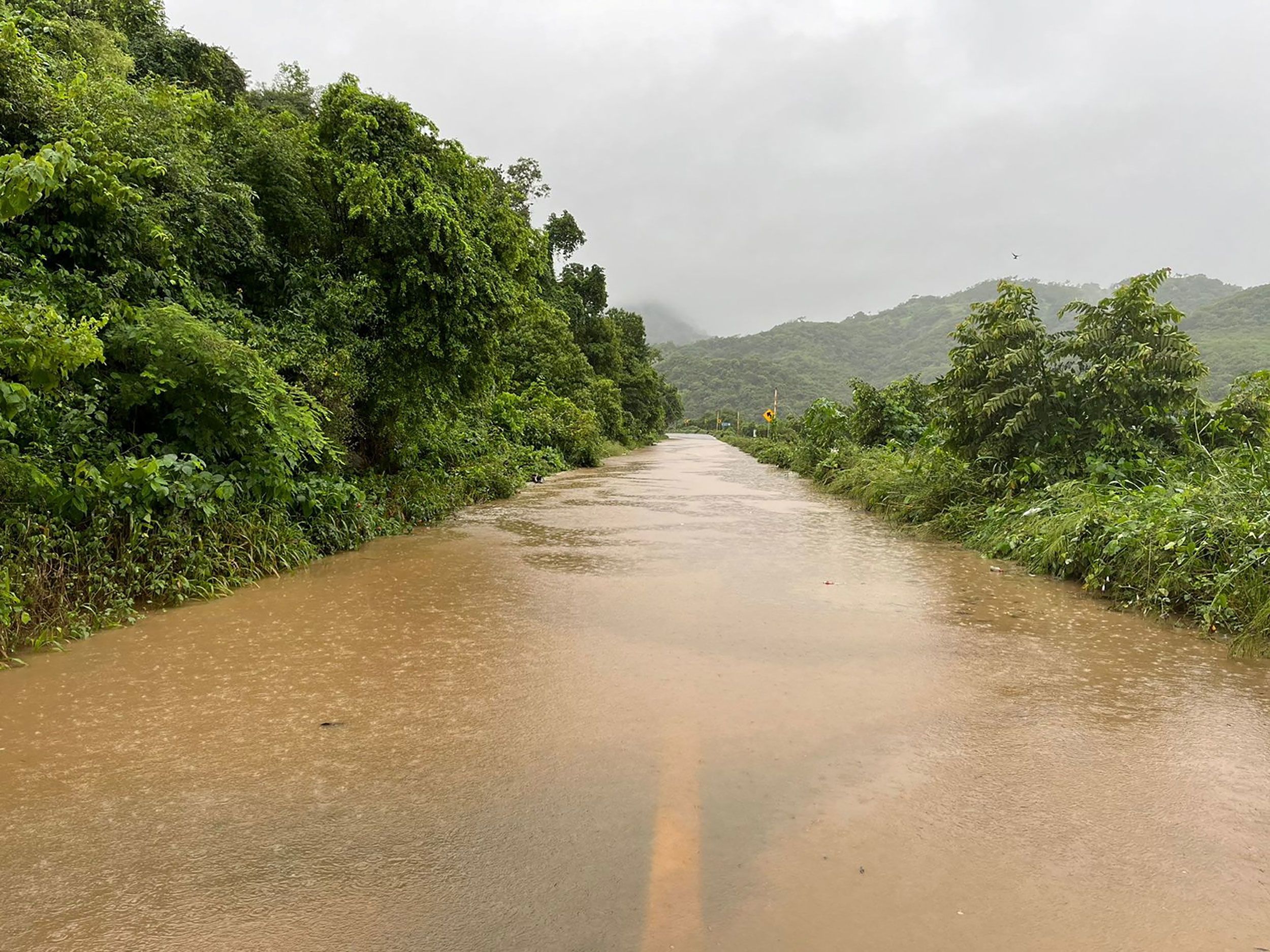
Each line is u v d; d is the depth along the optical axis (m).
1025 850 2.17
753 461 24.95
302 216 8.67
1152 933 1.81
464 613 4.75
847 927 1.83
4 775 2.62
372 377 8.79
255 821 2.31
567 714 3.16
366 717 3.13
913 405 15.78
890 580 5.87
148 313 5.88
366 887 1.98
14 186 4.15
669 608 4.91
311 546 6.44
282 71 22.94
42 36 8.48
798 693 3.42
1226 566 4.76
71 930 1.81
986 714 3.19
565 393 27.05
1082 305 8.32
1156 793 2.51
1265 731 3.03
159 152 6.80
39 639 3.97
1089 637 4.35
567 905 1.90
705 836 2.23
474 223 9.57
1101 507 6.02
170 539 5.14
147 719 3.10
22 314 4.11
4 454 4.52
